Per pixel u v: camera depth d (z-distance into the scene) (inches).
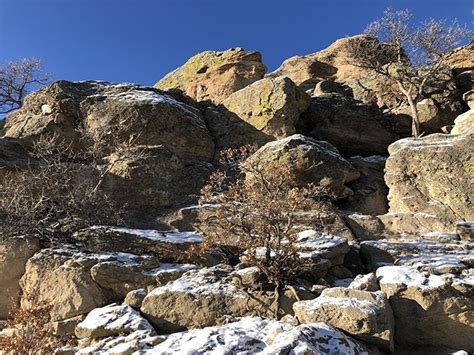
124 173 411.2
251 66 764.6
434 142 432.8
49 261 293.3
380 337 209.2
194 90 786.2
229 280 267.7
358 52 758.5
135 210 400.2
